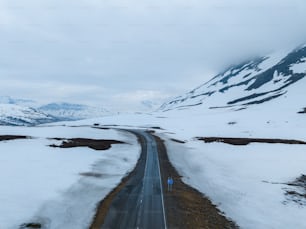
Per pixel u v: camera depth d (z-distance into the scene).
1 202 25.53
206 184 35.44
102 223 22.28
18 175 34.50
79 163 43.47
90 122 188.38
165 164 45.53
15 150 52.06
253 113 139.75
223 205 28.02
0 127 97.56
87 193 29.55
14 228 21.02
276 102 169.12
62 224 22.17
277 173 40.31
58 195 28.45
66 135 78.69
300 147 59.84
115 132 93.31
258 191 32.62
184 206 26.59
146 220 22.98
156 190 31.17
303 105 138.38
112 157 50.06
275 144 64.56
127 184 33.22
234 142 68.19
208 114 181.25
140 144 67.19
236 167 45.00
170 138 83.44
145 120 177.62
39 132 83.88
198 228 21.94
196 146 68.19
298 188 33.78
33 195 27.92
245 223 23.91
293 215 25.89
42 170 37.66
